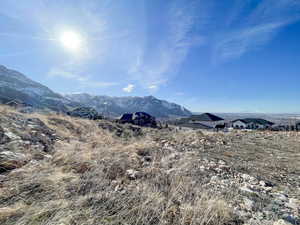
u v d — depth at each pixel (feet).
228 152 24.31
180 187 11.20
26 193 9.61
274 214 9.21
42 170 12.70
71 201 9.17
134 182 12.12
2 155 13.98
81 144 23.67
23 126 25.12
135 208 8.83
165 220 8.30
